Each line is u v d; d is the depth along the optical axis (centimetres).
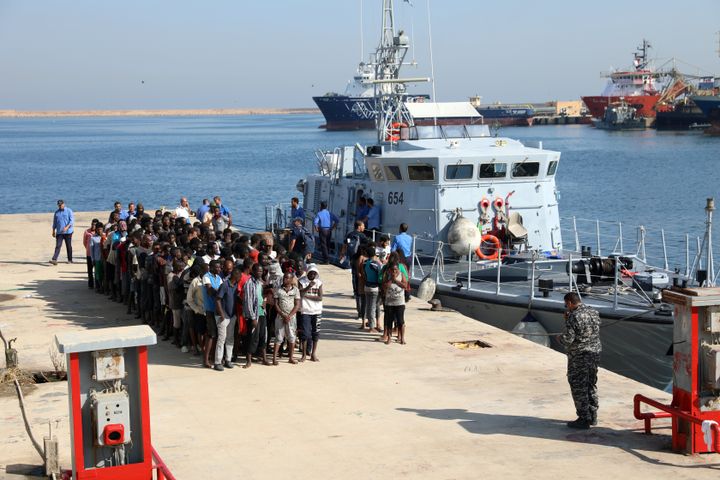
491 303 1597
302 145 15075
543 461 912
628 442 964
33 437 998
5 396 1186
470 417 1063
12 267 2350
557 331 1520
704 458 911
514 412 1079
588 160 10112
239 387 1210
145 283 1605
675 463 900
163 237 1617
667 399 1112
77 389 782
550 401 1121
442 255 1791
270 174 8869
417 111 2147
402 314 1433
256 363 1339
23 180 8794
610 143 13738
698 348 913
